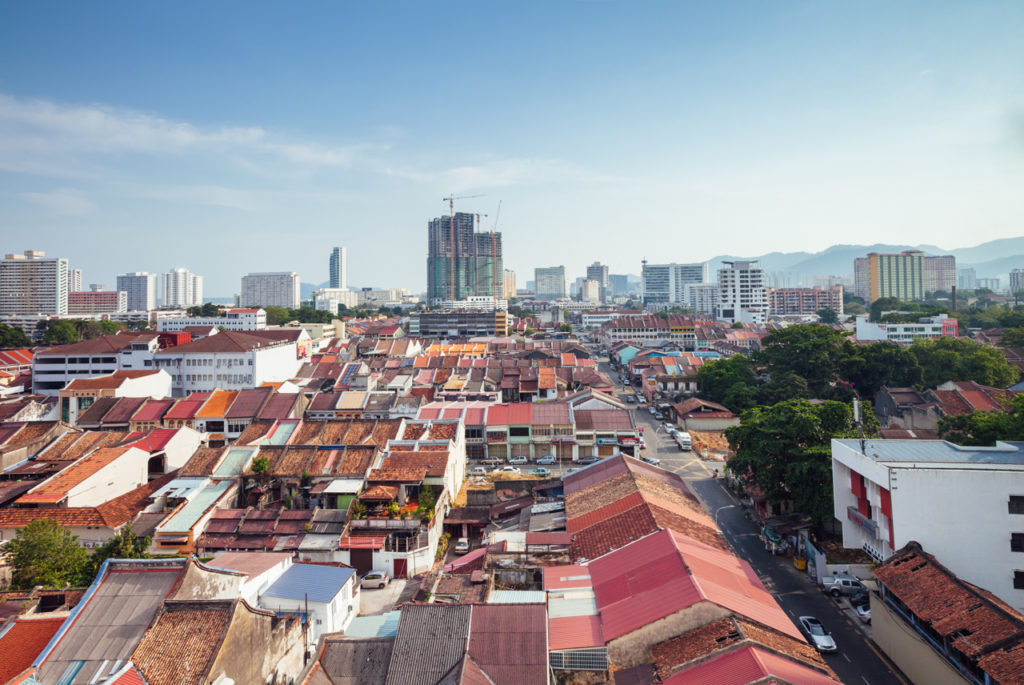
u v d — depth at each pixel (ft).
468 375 474.49
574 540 184.55
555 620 135.95
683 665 116.67
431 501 218.18
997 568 154.92
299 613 141.18
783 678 106.42
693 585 135.74
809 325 479.82
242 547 203.31
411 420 285.64
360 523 206.28
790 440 226.79
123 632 116.06
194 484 230.89
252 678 118.93
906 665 142.72
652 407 454.81
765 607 137.59
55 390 435.53
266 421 278.87
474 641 123.85
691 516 198.08
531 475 300.20
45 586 157.48
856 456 176.96
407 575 199.93
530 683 115.44
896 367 424.05
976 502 155.63
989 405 338.95
